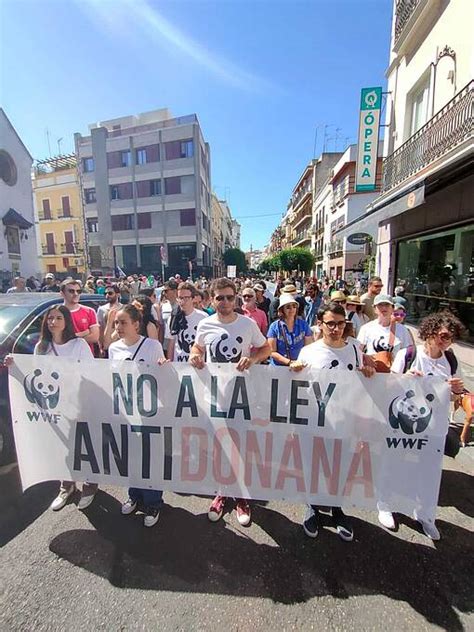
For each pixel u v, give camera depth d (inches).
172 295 180.9
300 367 90.0
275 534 91.4
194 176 1185.4
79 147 1286.9
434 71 289.0
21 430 101.1
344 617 68.1
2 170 745.6
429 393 85.6
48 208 1411.2
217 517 96.1
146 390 96.1
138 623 66.7
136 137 1214.3
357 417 89.4
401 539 89.4
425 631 65.2
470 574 78.4
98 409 98.2
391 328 134.6
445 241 285.6
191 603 70.9
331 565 80.8
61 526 93.7
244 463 94.4
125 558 82.5
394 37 370.0
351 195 851.4
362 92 377.4
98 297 203.6
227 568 79.7
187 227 1213.7
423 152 285.9
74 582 75.7
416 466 87.4
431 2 282.4
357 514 100.0
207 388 94.1
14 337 118.6
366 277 653.3
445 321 101.9
